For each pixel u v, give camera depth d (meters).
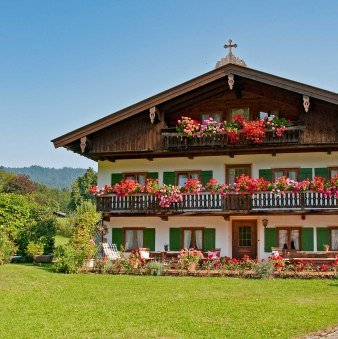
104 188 28.03
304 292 16.91
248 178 26.36
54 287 17.98
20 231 30.44
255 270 20.88
